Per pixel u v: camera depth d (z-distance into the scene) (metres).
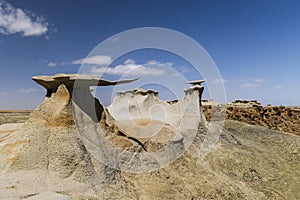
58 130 9.29
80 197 7.50
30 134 9.04
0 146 9.51
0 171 7.97
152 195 9.79
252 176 13.78
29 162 8.34
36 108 9.83
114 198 8.28
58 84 10.03
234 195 11.52
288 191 13.30
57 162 8.57
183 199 10.16
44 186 7.65
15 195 6.78
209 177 12.30
